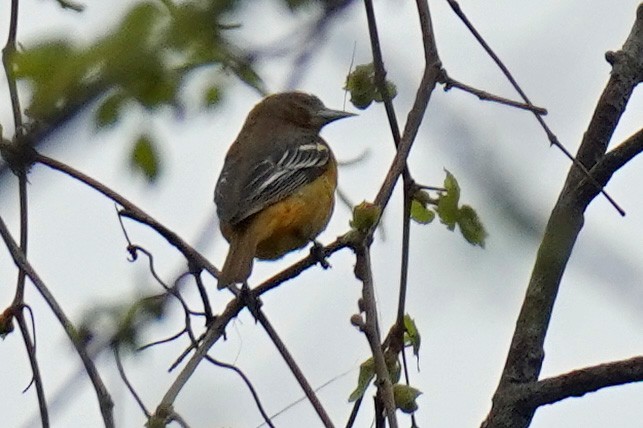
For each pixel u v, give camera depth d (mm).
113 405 6207
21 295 7191
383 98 7512
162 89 5203
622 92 8188
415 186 7270
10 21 6242
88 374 6258
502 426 7699
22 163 5910
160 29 4641
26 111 4852
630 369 7363
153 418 6164
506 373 7902
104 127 5348
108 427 6156
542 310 7887
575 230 7594
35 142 4809
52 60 4816
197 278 7523
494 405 7809
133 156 6266
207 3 4680
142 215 7531
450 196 7137
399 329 7391
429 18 7145
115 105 5246
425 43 7074
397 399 7242
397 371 7352
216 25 4828
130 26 4629
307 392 6621
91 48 4645
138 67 4629
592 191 7660
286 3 5012
